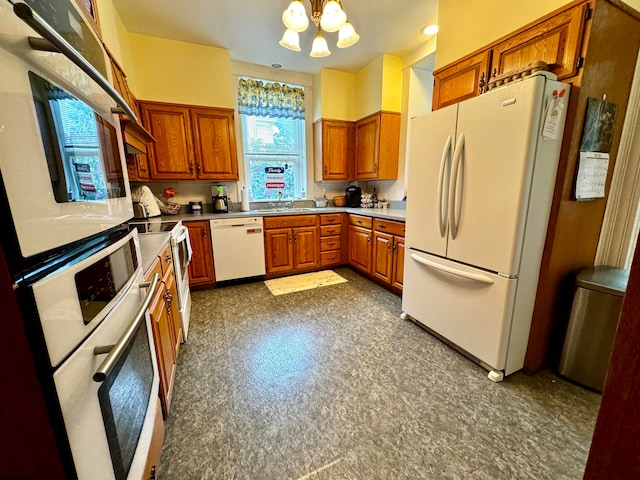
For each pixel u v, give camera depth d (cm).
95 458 58
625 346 37
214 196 340
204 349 200
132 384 84
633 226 173
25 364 45
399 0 224
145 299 86
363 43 297
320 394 156
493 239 157
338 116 380
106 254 71
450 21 208
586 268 174
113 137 88
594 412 142
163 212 320
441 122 183
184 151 303
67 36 66
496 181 152
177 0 223
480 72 187
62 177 55
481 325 169
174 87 293
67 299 52
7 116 41
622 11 143
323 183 423
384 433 131
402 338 213
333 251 379
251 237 326
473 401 150
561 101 139
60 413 49
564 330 167
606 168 163
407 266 229
